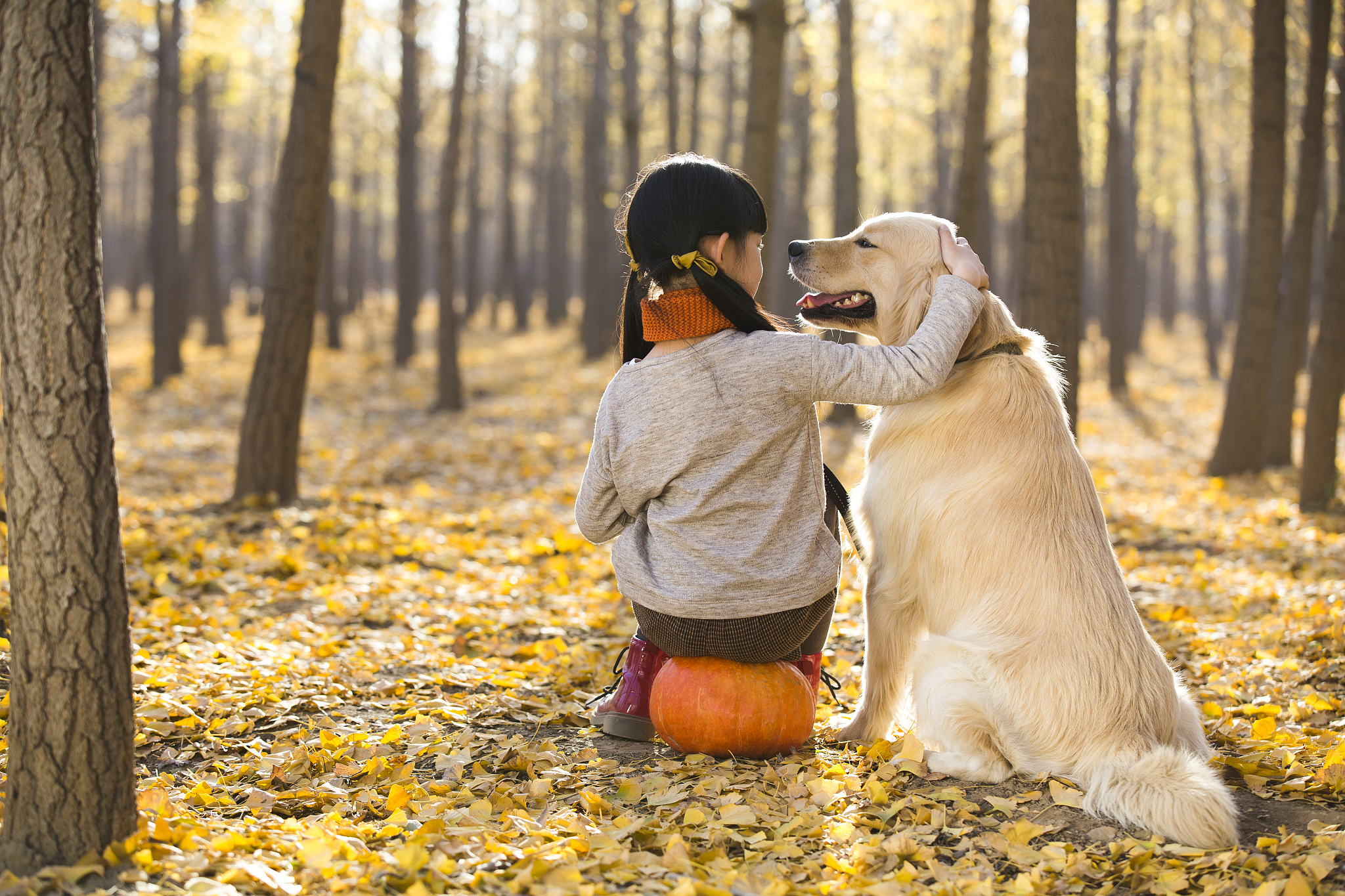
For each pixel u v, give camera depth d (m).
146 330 28.12
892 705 2.95
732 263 2.54
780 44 8.90
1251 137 9.60
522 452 11.77
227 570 5.46
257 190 43.66
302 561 5.62
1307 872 2.11
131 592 4.83
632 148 20.28
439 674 3.83
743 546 2.48
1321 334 8.00
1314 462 8.02
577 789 2.71
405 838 2.35
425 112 21.38
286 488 7.32
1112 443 13.40
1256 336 9.86
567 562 6.12
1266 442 10.34
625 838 2.33
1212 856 2.23
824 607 2.67
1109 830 2.37
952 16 22.84
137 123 34.09
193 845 2.22
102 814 2.12
